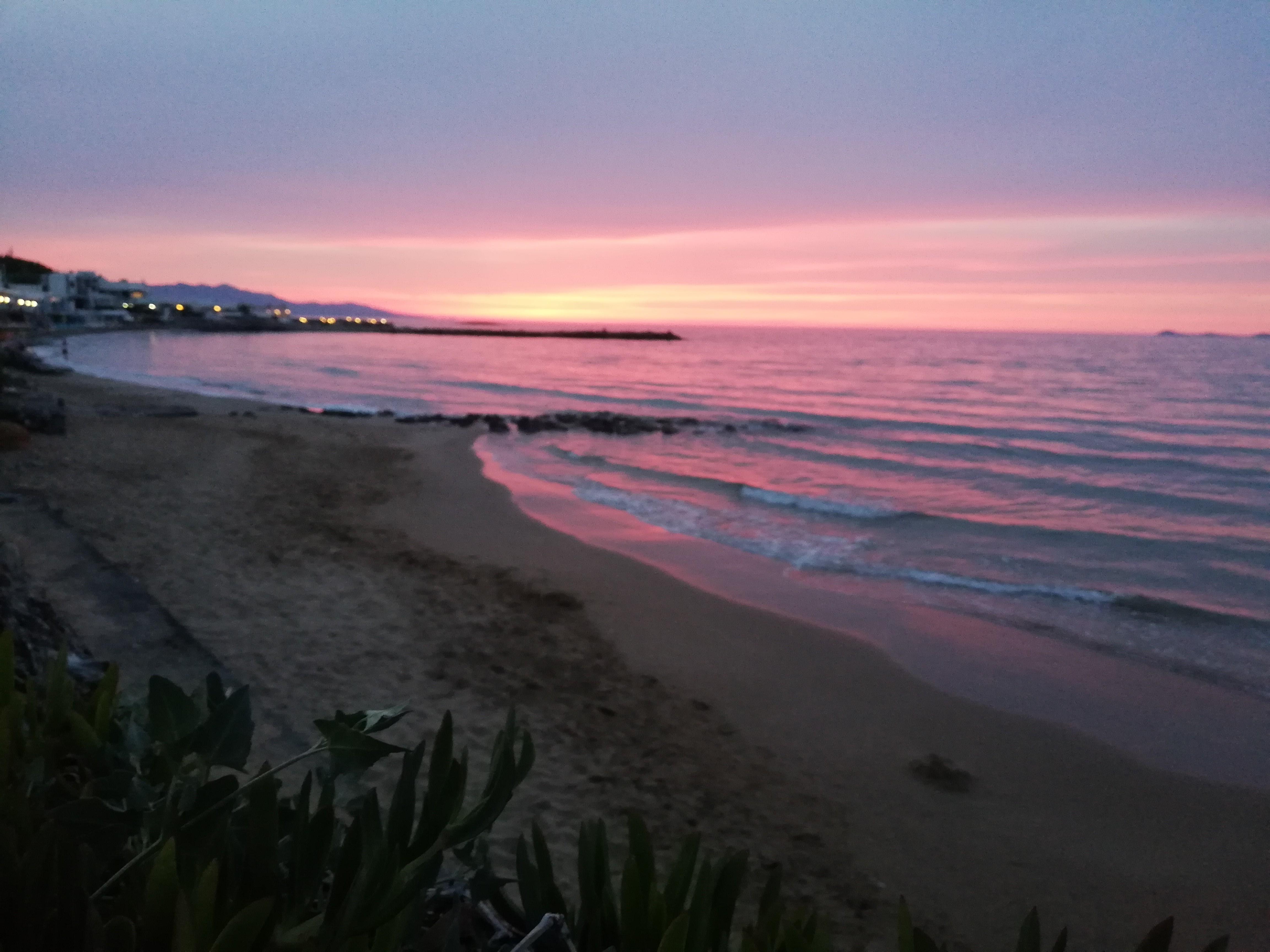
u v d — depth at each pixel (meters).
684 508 14.83
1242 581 11.33
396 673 6.60
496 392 42.44
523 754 1.22
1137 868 5.05
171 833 1.18
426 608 8.23
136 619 5.35
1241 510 15.63
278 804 1.30
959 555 12.36
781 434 26.86
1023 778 6.04
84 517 9.85
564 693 6.66
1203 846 5.29
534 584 9.38
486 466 17.80
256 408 28.08
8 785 1.26
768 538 12.84
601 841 1.42
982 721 6.88
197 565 8.64
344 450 18.53
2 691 1.45
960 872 4.92
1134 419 31.52
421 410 33.84
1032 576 11.34
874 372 60.41
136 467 13.59
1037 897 4.74
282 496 12.76
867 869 4.85
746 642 8.26
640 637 8.12
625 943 1.19
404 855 1.15
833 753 6.21
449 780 1.19
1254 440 25.83
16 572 4.50
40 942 0.93
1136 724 6.98
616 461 20.33
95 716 1.57
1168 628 9.33
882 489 17.64
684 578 10.41
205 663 4.90
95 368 46.59
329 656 6.73
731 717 6.62
